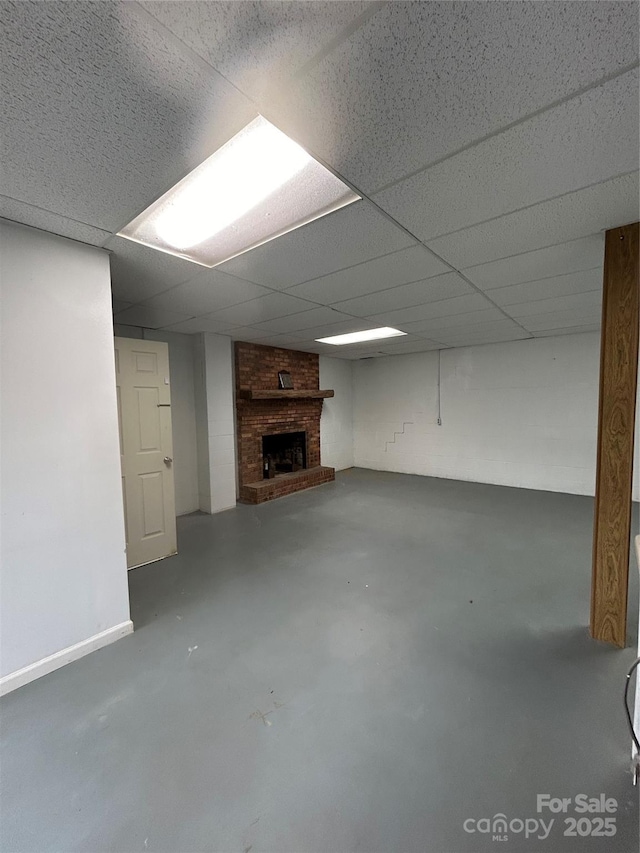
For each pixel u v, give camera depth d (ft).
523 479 18.04
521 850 3.61
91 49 2.88
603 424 6.37
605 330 6.20
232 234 6.15
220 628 7.23
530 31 2.78
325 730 4.94
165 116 3.60
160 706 5.37
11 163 4.25
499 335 16.06
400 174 4.57
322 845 3.68
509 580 8.98
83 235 6.11
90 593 6.57
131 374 10.01
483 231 6.09
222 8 2.59
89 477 6.55
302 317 12.00
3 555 5.67
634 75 3.13
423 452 21.31
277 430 18.60
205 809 4.01
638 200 5.17
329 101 3.43
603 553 6.53
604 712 5.16
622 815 3.88
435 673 5.95
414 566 9.81
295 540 11.86
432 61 3.04
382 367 22.68
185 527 13.32
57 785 4.26
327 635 6.97
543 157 4.25
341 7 2.60
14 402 5.73
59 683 5.84
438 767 4.42
